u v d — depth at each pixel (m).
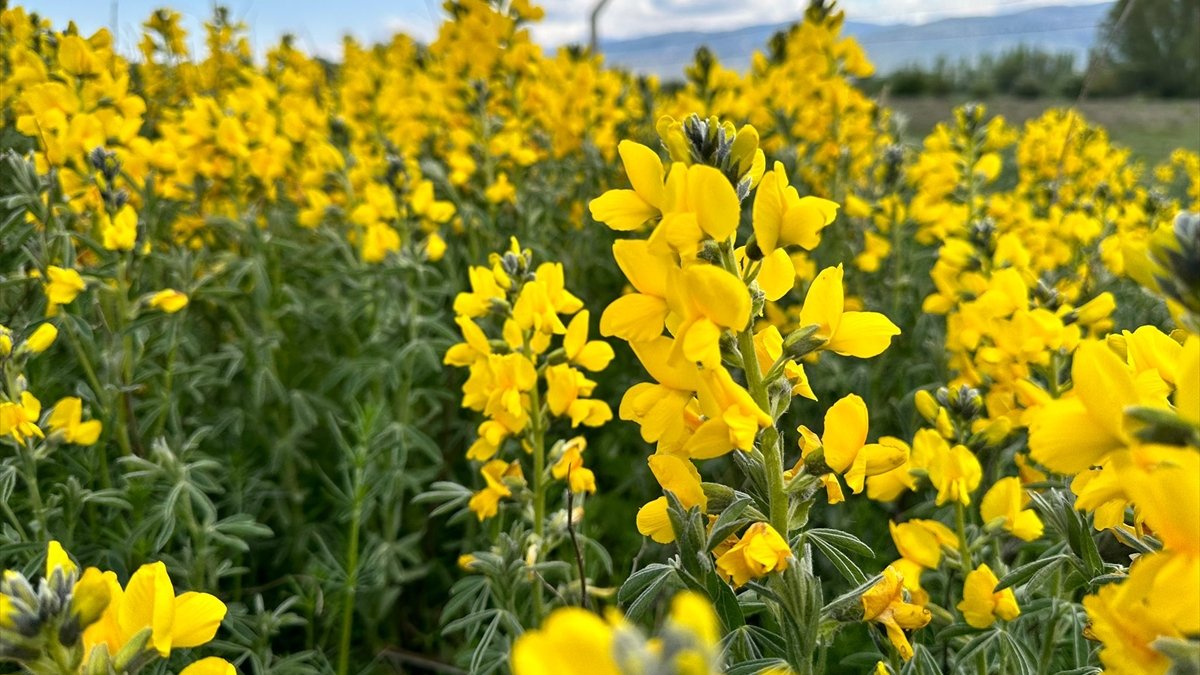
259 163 0.73
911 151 0.99
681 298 0.20
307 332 0.75
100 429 0.43
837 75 0.95
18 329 0.49
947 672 0.29
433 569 0.56
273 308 0.69
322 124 0.86
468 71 0.92
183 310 0.55
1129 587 0.15
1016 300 0.42
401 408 0.57
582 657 0.09
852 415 0.21
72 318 0.47
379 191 0.61
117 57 0.81
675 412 0.22
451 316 0.70
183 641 0.20
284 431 0.62
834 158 0.93
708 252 0.21
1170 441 0.14
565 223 0.87
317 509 0.58
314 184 0.72
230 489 0.56
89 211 0.59
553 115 0.96
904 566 0.31
